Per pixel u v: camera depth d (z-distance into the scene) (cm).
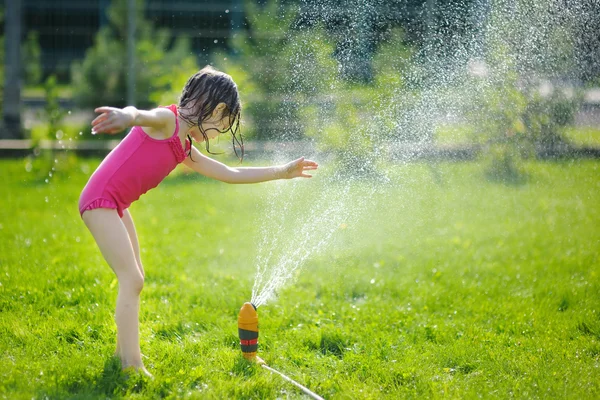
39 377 494
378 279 789
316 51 1174
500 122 1190
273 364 551
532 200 1195
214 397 472
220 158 1426
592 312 679
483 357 566
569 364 552
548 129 1249
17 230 984
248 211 1170
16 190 1316
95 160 1614
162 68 1733
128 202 509
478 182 1231
